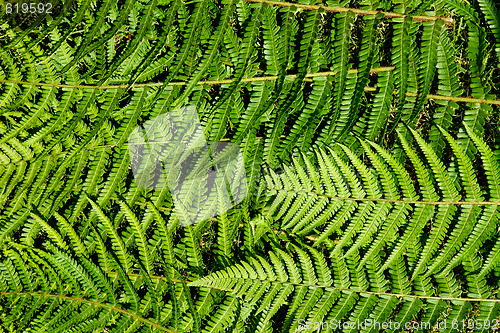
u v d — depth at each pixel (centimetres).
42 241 268
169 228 235
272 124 228
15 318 221
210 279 214
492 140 242
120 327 220
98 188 252
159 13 225
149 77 221
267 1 204
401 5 202
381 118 215
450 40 236
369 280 226
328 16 233
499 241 209
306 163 216
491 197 208
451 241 210
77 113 220
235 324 227
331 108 224
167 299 252
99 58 220
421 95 209
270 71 214
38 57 222
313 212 222
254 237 237
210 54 204
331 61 214
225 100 206
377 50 210
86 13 227
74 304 226
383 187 213
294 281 221
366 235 216
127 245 245
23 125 223
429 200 211
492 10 203
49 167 242
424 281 220
